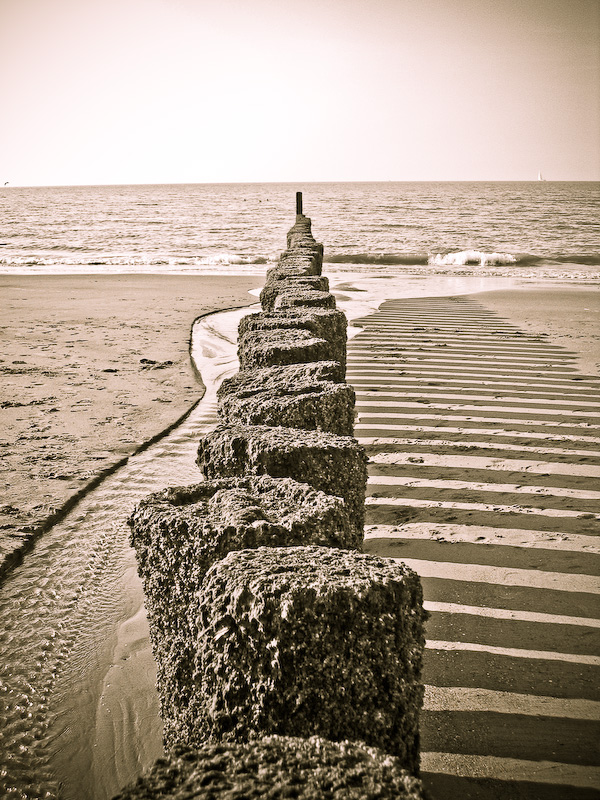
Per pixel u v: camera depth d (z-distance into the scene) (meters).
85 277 20.91
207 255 30.70
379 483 5.10
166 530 2.10
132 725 2.71
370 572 1.64
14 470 5.43
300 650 1.52
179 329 12.14
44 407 7.22
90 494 5.06
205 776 1.15
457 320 12.97
